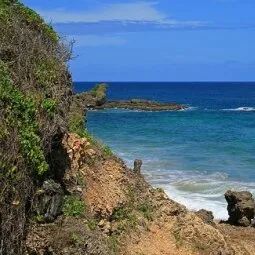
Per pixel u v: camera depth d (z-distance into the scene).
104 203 10.85
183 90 184.25
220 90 185.75
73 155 10.73
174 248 11.40
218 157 36.81
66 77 11.38
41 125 9.23
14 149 8.55
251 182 28.47
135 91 170.62
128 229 11.09
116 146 41.50
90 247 9.22
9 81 9.32
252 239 17.05
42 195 9.02
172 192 25.84
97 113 77.06
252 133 52.09
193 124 61.94
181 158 35.94
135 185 12.39
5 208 8.34
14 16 11.28
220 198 24.91
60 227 9.15
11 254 8.45
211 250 11.77
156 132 52.72
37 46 10.63
